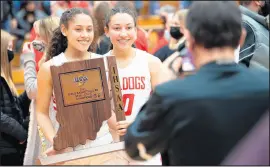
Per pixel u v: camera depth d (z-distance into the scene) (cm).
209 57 175
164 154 224
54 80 238
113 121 256
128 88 271
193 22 176
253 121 165
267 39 285
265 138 148
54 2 702
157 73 274
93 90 245
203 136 165
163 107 168
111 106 253
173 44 407
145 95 272
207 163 165
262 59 280
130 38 271
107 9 376
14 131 338
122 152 246
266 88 168
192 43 179
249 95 167
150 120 172
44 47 331
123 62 273
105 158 245
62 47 287
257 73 174
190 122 165
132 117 269
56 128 258
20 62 694
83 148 248
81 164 241
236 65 177
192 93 167
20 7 745
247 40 287
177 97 167
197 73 174
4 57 349
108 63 249
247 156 146
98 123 246
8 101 344
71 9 262
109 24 273
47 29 326
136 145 179
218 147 164
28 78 334
